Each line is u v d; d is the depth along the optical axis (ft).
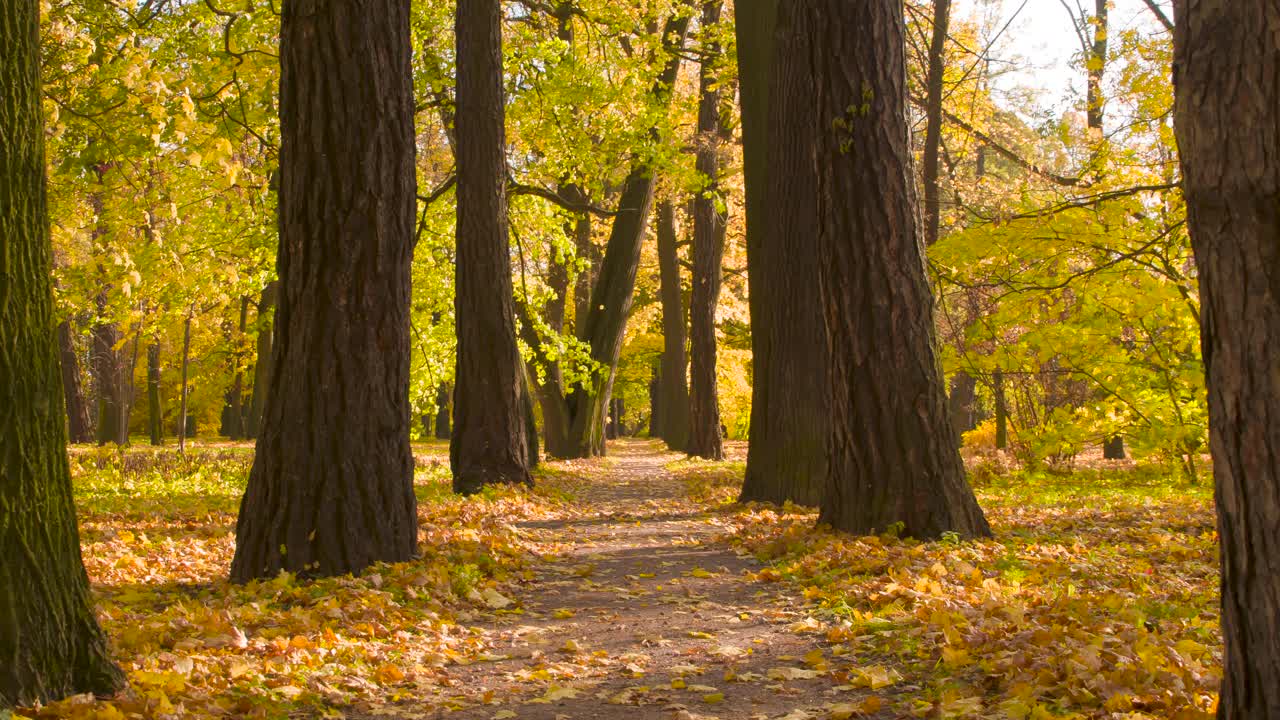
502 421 50.78
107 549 29.73
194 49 50.60
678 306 107.14
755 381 44.70
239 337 106.83
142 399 168.14
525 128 64.44
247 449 98.58
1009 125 79.66
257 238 56.59
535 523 39.83
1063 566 23.80
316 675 15.46
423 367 67.87
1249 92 9.30
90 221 44.68
